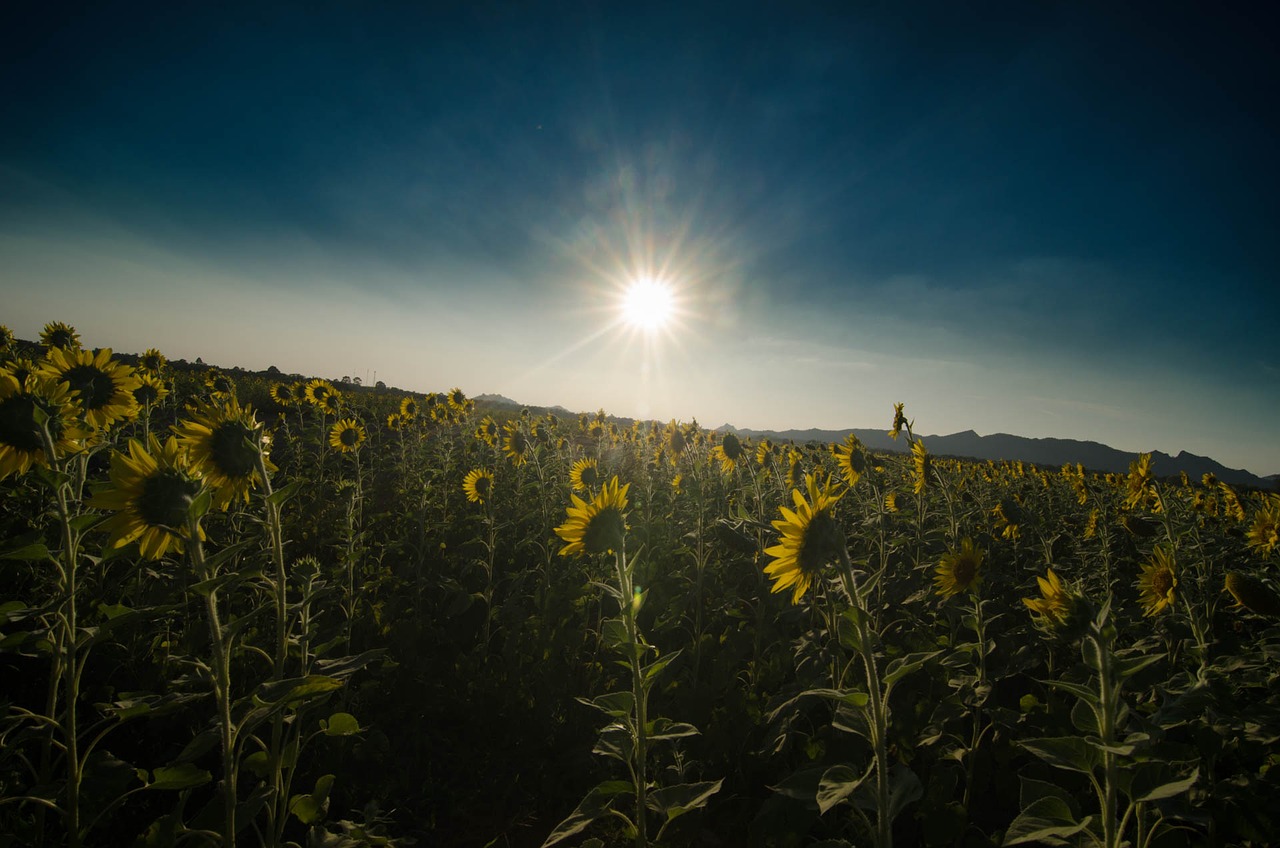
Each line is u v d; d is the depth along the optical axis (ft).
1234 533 23.52
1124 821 7.39
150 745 14.25
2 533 15.58
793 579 9.23
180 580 17.16
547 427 40.57
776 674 16.74
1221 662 12.16
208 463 9.79
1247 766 11.61
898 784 7.84
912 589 20.99
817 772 8.39
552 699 17.49
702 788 9.95
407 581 23.34
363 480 39.70
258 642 17.02
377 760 15.12
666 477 41.16
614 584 22.53
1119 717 7.25
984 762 14.38
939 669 15.81
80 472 11.75
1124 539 28.50
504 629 21.27
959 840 11.70
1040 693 16.90
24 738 8.86
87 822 9.04
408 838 13.12
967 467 55.83
